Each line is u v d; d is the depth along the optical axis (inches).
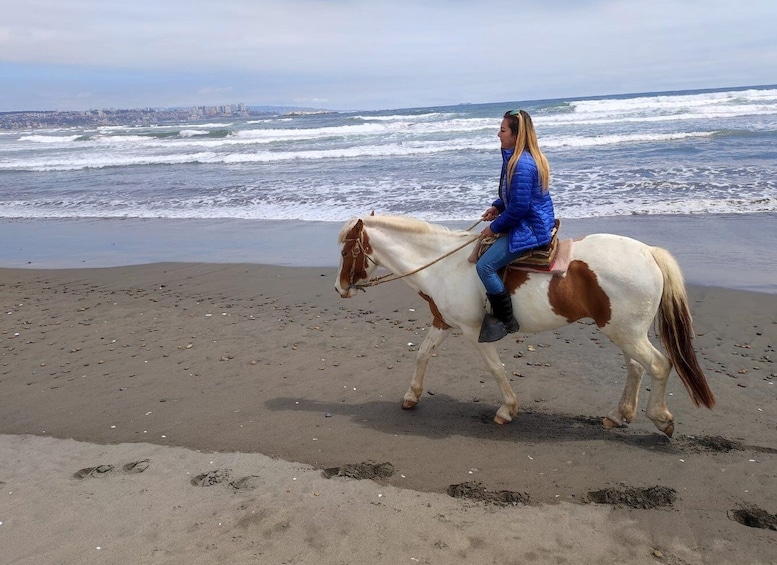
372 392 252.4
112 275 462.0
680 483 175.9
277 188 781.3
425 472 189.6
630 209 531.2
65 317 372.8
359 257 221.0
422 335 311.9
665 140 946.7
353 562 148.6
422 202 618.8
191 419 234.5
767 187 574.2
